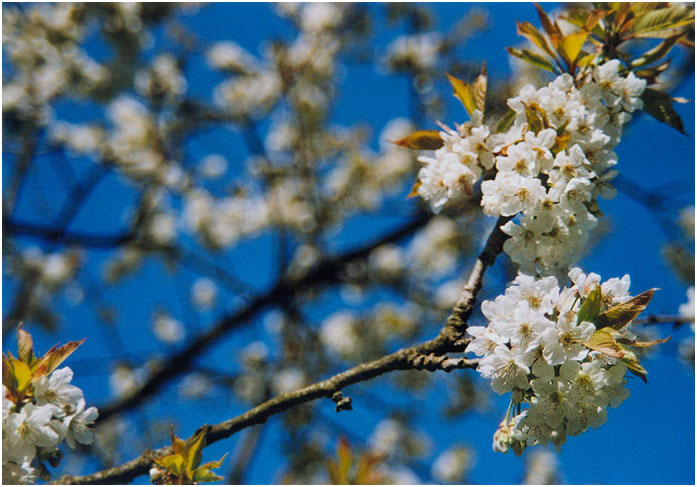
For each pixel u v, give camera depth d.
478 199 6.24
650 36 2.75
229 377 6.75
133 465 2.43
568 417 1.92
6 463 1.96
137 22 6.04
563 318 1.92
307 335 6.88
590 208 2.36
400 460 5.88
